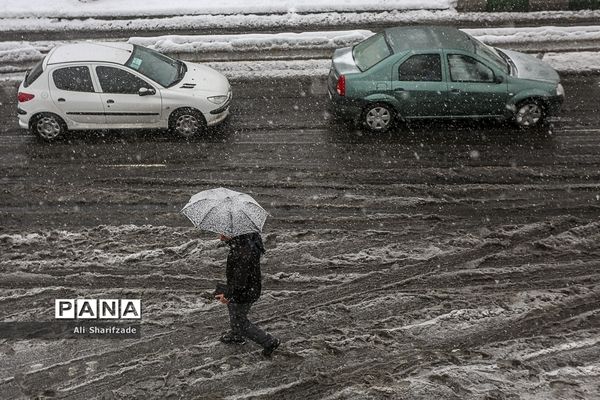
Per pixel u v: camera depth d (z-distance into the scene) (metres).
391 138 10.70
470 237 8.36
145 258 7.95
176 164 9.98
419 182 9.51
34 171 9.83
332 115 11.42
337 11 15.52
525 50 13.68
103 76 10.38
